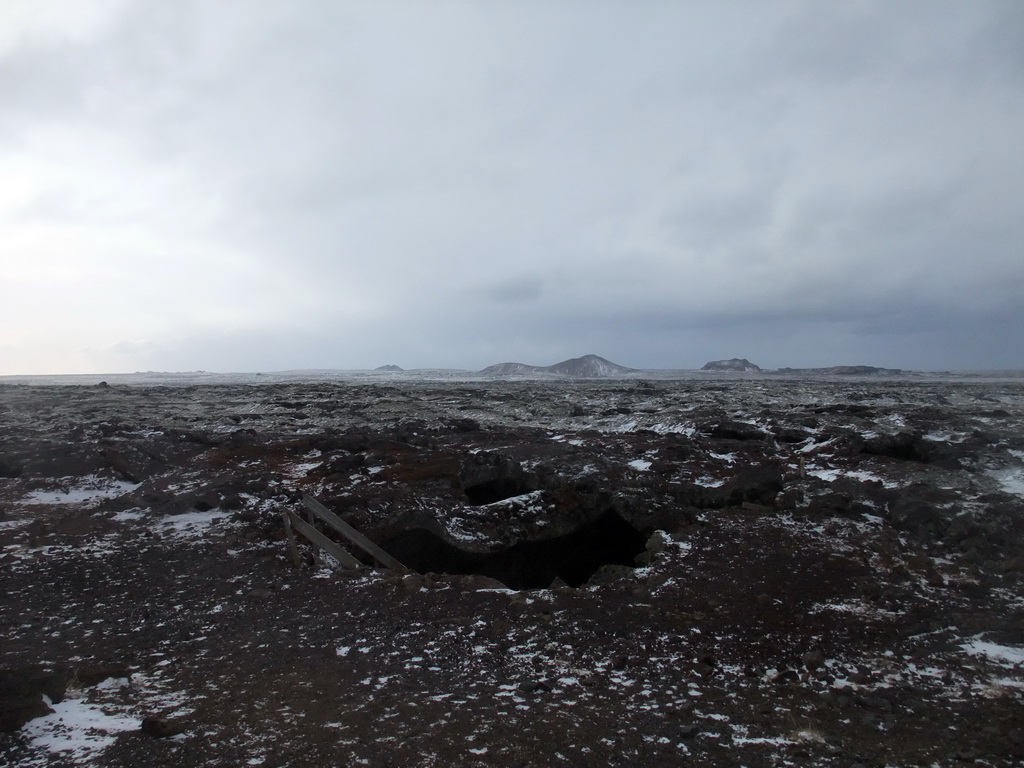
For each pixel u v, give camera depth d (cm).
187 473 1977
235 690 768
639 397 4831
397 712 714
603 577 1253
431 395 5194
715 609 1042
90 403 4384
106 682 788
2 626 979
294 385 7425
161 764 614
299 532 1420
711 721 704
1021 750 648
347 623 983
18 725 685
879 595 1096
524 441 2503
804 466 2042
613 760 623
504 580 1555
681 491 1691
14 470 2134
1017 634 937
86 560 1298
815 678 813
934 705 745
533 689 771
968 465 1906
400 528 1517
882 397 4553
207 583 1176
